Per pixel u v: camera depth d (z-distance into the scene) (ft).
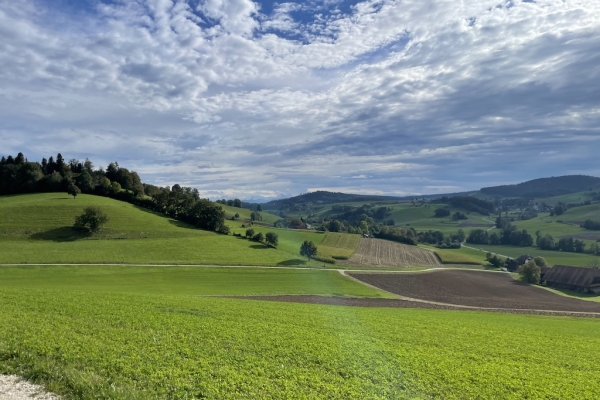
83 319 74.28
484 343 85.05
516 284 322.96
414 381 56.49
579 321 160.15
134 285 205.26
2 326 63.41
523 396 54.60
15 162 563.89
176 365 53.52
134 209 451.94
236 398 45.29
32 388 42.06
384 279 281.13
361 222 601.62
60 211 390.01
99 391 42.42
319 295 200.13
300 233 491.31
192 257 301.84
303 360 61.77
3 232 322.14
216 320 85.15
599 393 57.82
